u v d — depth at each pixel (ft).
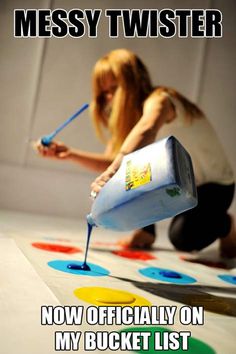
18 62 6.15
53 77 6.27
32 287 1.47
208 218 3.37
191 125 3.20
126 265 2.29
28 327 1.08
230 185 3.57
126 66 3.24
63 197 6.27
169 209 1.56
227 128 6.98
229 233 3.51
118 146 3.27
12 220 4.29
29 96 6.20
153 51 6.65
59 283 1.59
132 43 6.58
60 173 6.25
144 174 1.58
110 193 1.74
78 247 2.76
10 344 0.95
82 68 6.39
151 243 3.44
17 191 6.06
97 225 1.94
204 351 1.10
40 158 6.22
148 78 3.38
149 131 2.39
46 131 6.25
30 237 2.92
